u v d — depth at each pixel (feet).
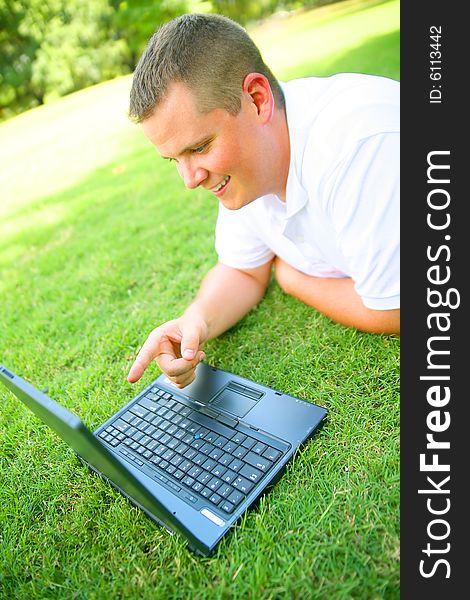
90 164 15.53
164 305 6.16
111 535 3.47
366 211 3.68
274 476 3.45
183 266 6.93
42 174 16.31
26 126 27.89
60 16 41.37
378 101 3.71
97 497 3.78
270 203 4.49
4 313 7.26
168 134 3.49
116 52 42.45
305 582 2.90
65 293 7.23
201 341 4.56
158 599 3.03
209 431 3.90
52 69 42.29
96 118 23.18
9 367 5.86
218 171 3.68
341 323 4.77
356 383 4.22
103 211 10.52
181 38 3.41
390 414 3.85
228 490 3.42
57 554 3.49
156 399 4.41
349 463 3.55
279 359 4.78
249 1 39.19
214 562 3.10
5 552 3.58
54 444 4.44
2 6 40.42
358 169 3.58
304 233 4.49
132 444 4.02
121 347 5.59
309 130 3.81
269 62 20.79
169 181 11.01
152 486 3.60
